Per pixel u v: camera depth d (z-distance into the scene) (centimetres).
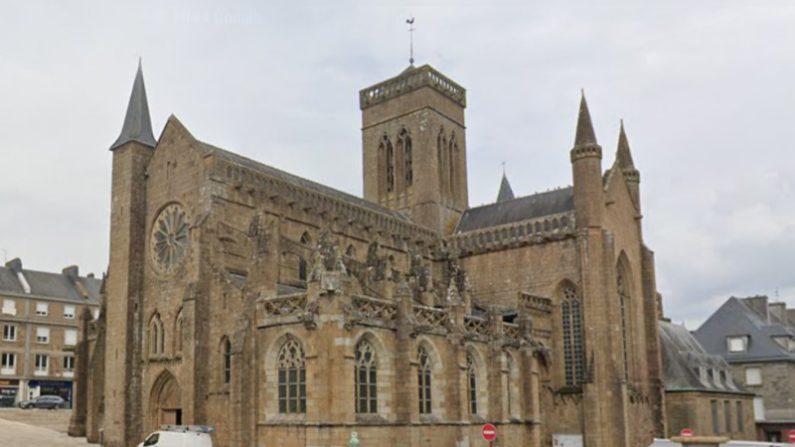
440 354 5284
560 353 6956
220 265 5528
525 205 8194
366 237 7019
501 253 7506
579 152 7012
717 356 8438
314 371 4534
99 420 6291
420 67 8925
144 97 6519
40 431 6625
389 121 9144
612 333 6650
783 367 8944
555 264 7125
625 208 7569
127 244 6069
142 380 5850
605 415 6444
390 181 9106
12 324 10969
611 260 6844
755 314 9794
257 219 5219
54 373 11306
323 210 6588
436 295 6153
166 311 5816
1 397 10519
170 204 5991
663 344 7812
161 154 6153
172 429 4522
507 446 5684
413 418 4850
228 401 5138
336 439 4412
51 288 11662
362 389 4706
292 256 5859
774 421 8812
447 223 8731
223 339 5278
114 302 6059
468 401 5369
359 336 4681
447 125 9106
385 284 5512
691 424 7275
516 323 6306
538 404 6231
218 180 5722
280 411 4759
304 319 4575
